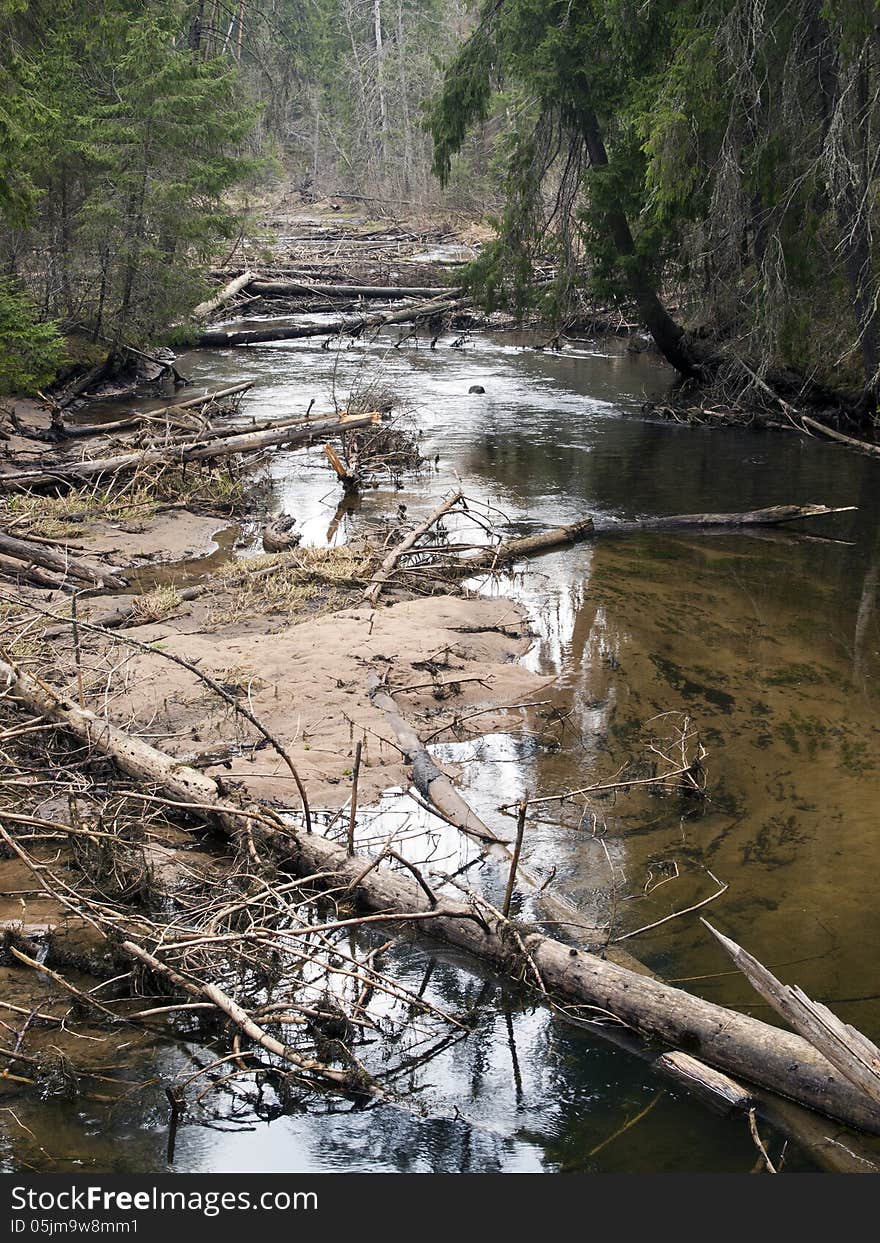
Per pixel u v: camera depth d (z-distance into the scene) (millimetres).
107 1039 5203
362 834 6934
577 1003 5453
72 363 22562
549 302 24484
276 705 8508
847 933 5898
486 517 14102
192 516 14570
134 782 7211
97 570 11758
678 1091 4895
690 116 17844
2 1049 5027
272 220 55688
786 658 9812
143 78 23500
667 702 8914
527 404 22484
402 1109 4801
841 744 8156
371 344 30812
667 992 5223
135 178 23422
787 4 17078
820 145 17750
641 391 23953
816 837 6879
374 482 16469
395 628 10078
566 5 21609
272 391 22797
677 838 6906
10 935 5770
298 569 11859
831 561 12641
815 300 20016
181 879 6406
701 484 16203
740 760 7914
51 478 14984
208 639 9867
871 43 16094
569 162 23406
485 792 7492
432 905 5910
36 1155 4508
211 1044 5191
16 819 6191
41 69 22828
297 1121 4738
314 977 5680
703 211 19922
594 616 10891
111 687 8562
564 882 6426
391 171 63906
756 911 6113
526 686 9188
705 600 11352
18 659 8734
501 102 29500
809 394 20844
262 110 26141
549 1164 4500
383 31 72125
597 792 7488
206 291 25656
